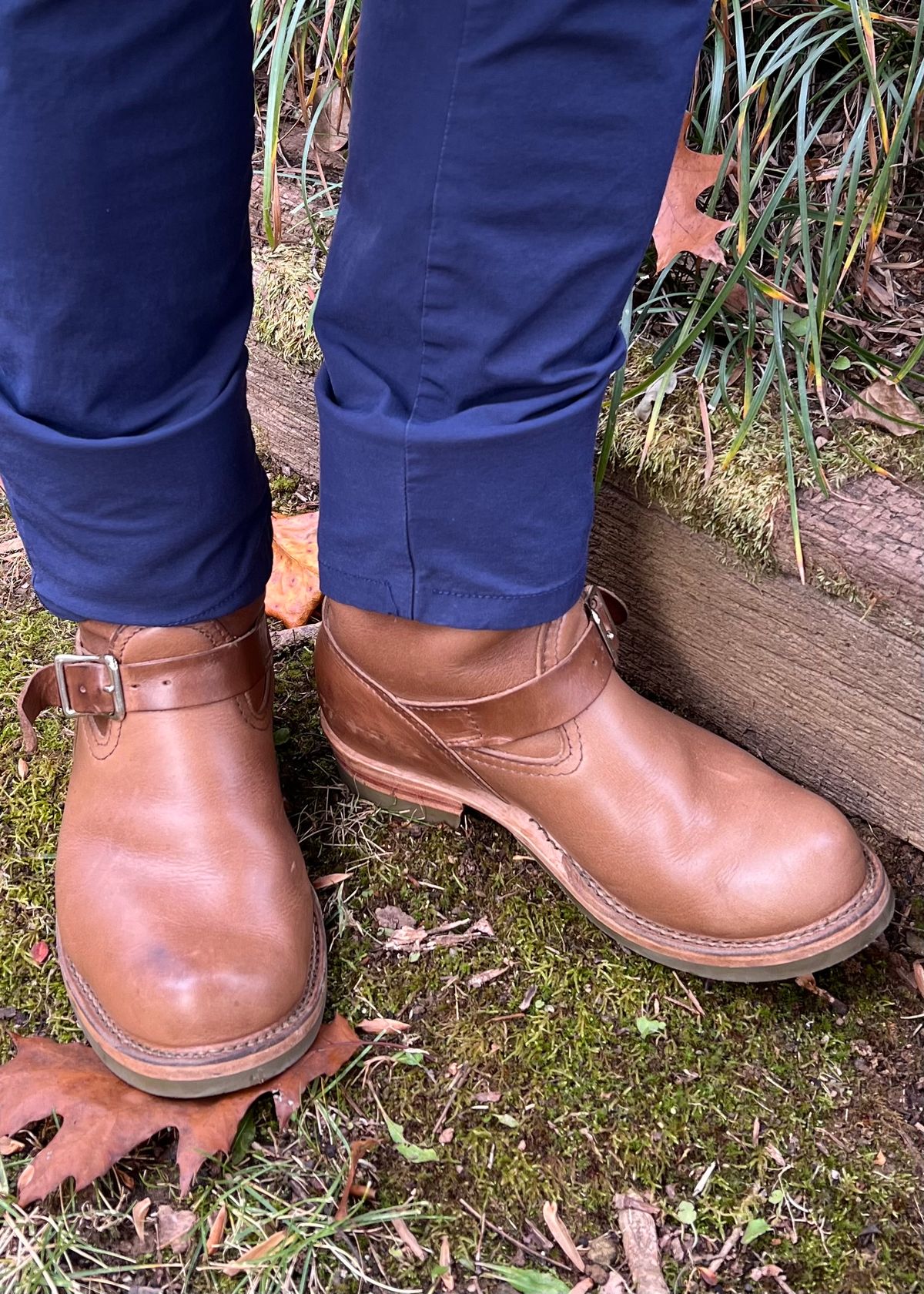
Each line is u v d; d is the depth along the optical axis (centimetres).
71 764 120
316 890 109
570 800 98
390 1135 90
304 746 125
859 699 108
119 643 94
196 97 74
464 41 64
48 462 82
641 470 114
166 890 91
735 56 134
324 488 92
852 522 103
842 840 95
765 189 141
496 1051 96
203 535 90
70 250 73
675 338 126
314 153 171
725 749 104
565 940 105
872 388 117
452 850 113
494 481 82
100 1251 82
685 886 95
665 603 122
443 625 92
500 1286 81
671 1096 93
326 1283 81
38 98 67
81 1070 89
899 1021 99
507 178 69
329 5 134
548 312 76
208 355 87
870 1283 81
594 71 66
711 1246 84
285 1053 87
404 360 80
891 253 138
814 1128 91
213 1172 87
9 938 103
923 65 120
